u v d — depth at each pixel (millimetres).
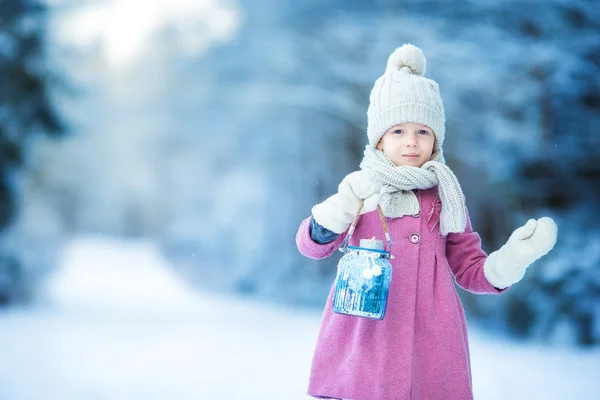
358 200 2729
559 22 12492
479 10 13906
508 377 6543
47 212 17078
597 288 9805
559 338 9562
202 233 22781
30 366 7055
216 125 24250
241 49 20906
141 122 30078
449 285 2969
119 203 50750
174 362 7586
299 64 18859
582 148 11867
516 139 11805
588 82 12031
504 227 13680
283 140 20953
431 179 2963
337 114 18797
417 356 2859
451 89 14234
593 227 10883
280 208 21031
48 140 15453
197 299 17953
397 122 3053
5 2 14078
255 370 7027
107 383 6266
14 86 14438
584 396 5570
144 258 33531
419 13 15547
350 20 16812
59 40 15938
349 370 2863
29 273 14297
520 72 12750
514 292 10688
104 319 12094
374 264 2734
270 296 18844
